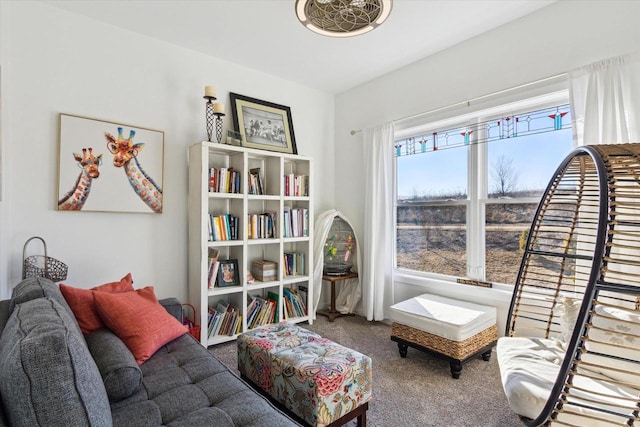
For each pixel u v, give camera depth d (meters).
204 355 1.73
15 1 2.20
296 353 1.73
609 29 2.12
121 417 1.19
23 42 2.23
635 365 1.48
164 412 1.23
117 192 2.59
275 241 3.16
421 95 3.20
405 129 3.37
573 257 1.89
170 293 2.86
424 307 2.65
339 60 3.21
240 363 1.97
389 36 2.77
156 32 2.71
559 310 1.89
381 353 2.68
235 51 3.03
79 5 2.35
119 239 2.62
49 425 0.77
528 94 2.50
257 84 3.44
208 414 1.21
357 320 3.52
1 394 0.81
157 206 2.78
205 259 2.73
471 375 2.31
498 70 2.65
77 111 2.43
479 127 2.92
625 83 2.02
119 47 2.62
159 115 2.81
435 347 2.37
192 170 2.85
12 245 2.18
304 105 3.84
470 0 2.30
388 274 3.41
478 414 1.86
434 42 2.88
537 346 1.80
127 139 2.64
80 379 0.84
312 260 3.44
